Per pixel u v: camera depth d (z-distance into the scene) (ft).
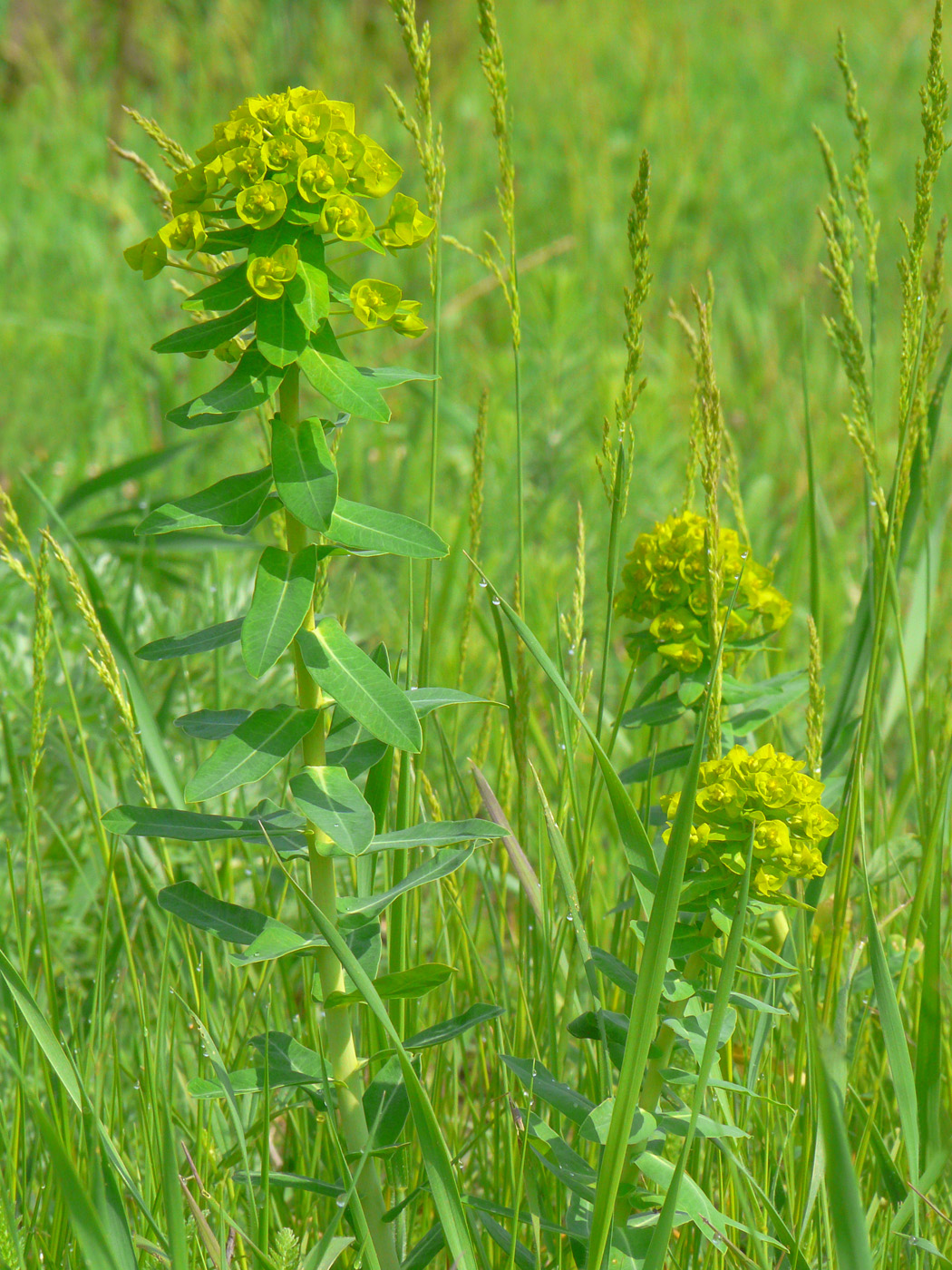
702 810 5.17
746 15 22.16
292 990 5.92
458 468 10.30
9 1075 5.80
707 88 18.57
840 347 5.78
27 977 5.55
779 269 14.34
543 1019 5.64
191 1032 5.72
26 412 11.15
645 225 5.38
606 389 9.32
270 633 5.05
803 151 17.06
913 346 5.52
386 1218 5.22
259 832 5.17
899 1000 5.51
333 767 5.14
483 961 6.13
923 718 5.90
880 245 14.17
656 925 5.05
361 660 5.10
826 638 8.20
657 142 16.12
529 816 5.89
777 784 5.15
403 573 7.41
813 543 6.02
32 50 17.58
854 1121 5.59
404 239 5.10
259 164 5.03
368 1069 5.50
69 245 13.35
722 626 5.35
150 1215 5.23
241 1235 5.21
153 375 11.15
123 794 6.13
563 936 5.54
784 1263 5.33
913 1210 5.26
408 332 5.13
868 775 6.61
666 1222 5.05
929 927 5.31
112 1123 5.48
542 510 9.10
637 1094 5.06
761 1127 5.52
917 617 6.32
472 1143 5.46
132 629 6.70
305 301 5.03
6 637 6.91
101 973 5.51
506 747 6.05
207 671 6.95
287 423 5.11
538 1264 5.12
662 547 5.55
